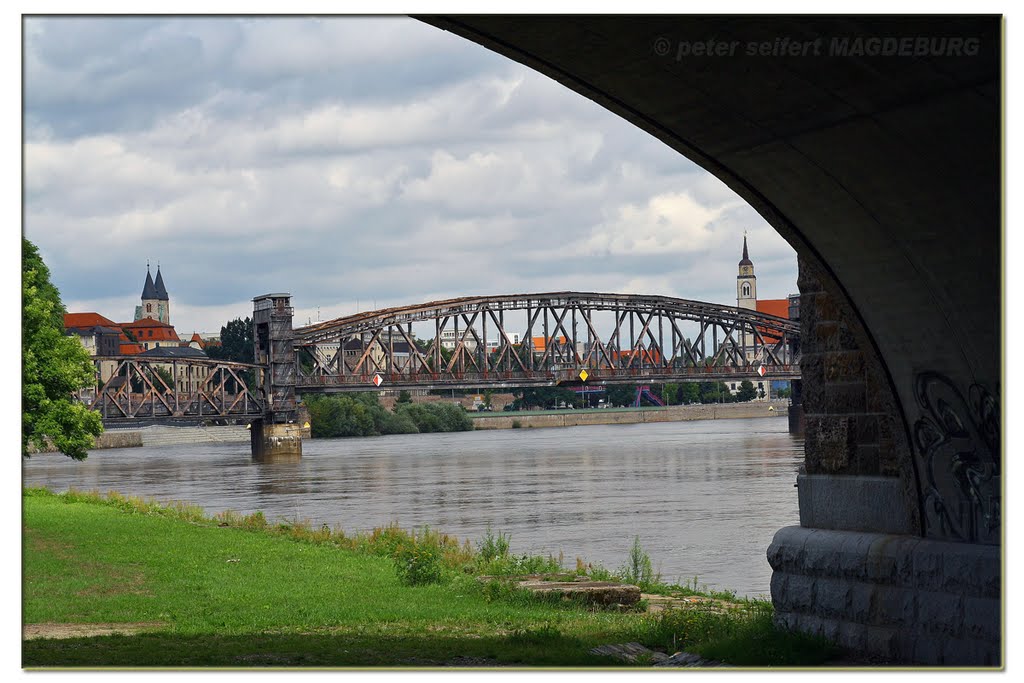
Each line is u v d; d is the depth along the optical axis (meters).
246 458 124.56
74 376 46.44
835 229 13.59
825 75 11.28
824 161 12.69
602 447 124.12
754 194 13.93
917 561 13.23
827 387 14.81
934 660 12.91
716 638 15.56
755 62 11.33
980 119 11.12
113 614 19.94
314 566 27.56
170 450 151.38
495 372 143.38
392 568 27.56
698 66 11.60
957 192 12.01
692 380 159.00
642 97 12.48
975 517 12.81
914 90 11.08
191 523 40.38
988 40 10.33
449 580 25.06
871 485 14.18
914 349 13.54
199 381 145.50
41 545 30.59
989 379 12.64
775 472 76.31
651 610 22.06
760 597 26.42
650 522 46.62
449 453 119.25
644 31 10.96
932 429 13.34
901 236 12.97
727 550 36.88
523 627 18.66
